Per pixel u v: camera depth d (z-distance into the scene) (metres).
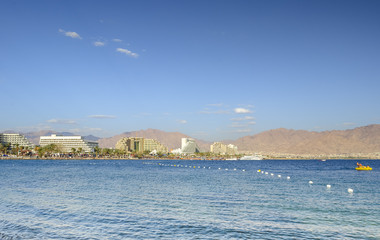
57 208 35.78
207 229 27.25
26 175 90.38
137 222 29.48
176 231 26.69
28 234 25.89
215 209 35.28
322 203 39.50
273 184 64.25
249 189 54.28
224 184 63.88
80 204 38.22
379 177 88.81
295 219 30.80
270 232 26.48
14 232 26.41
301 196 45.62
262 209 35.44
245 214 32.81
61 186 58.75
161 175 94.81
